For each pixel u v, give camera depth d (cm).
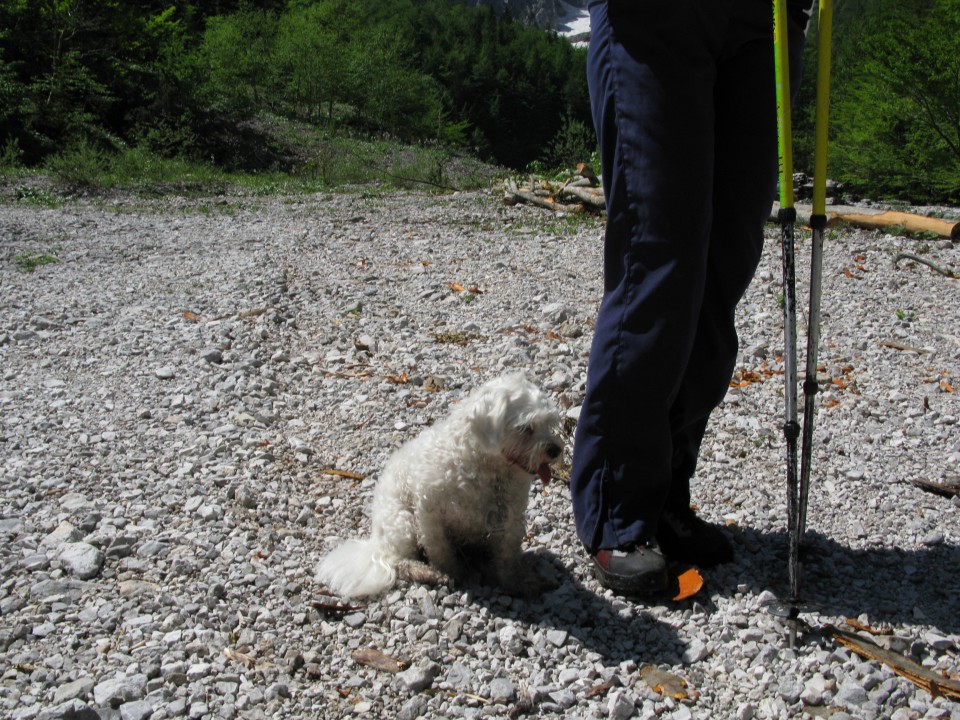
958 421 203
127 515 156
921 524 159
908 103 744
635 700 115
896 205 537
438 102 2102
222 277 313
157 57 1188
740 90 131
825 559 148
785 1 118
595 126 134
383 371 228
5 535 147
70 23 1005
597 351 132
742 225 132
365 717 111
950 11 714
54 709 107
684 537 145
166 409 200
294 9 1880
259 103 1528
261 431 192
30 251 371
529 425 129
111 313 270
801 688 115
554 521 161
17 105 867
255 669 118
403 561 140
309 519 160
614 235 130
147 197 614
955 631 127
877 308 286
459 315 276
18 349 237
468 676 118
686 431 142
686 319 127
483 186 646
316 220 473
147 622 126
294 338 252
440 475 135
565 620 132
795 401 127
